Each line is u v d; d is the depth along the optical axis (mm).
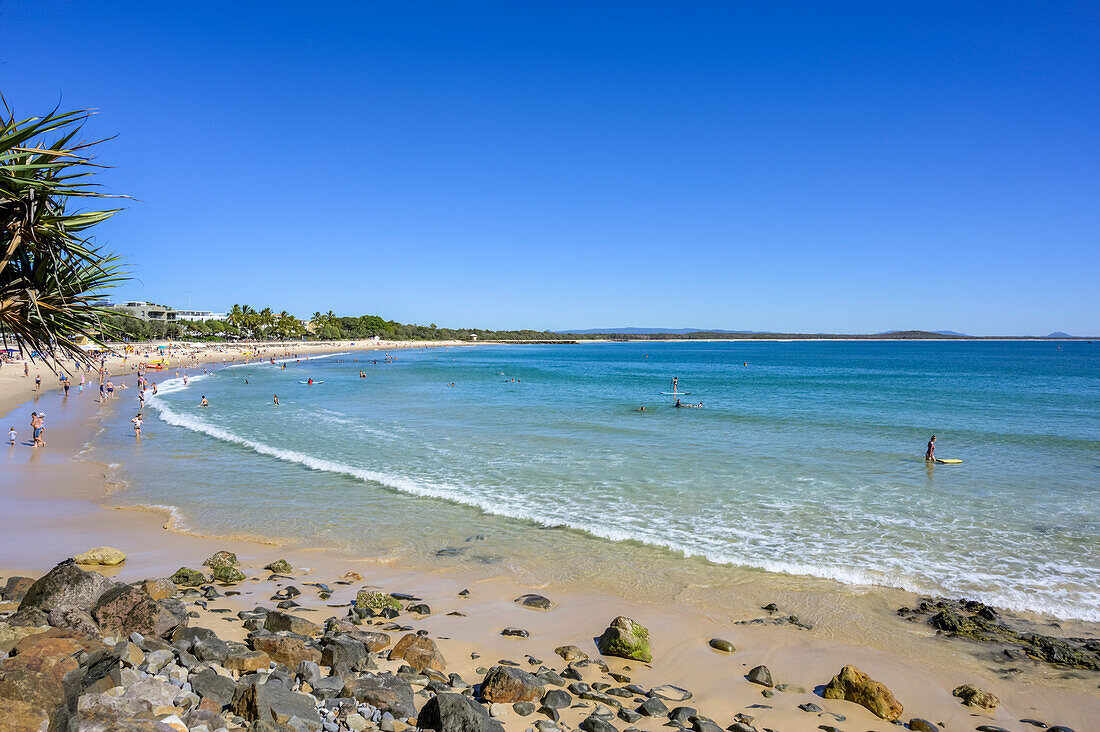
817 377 87438
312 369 108250
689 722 7355
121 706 5418
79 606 8148
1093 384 71125
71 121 6770
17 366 71438
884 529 16328
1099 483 21672
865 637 10281
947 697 8391
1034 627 10781
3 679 5199
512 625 10359
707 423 37406
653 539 15508
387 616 10484
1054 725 7766
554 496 19828
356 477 22391
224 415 41938
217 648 7398
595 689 8070
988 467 24438
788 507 18484
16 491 19844
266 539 15406
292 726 5742
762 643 9969
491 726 6277
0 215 6746
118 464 24625
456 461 25609
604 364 134125
